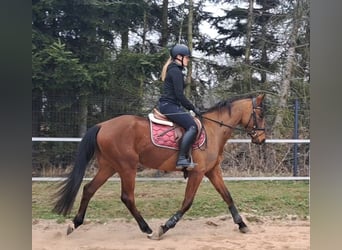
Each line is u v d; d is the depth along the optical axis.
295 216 6.85
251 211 7.24
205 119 5.75
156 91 12.02
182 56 5.54
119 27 12.26
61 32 11.94
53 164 10.49
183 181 9.38
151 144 5.40
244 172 10.55
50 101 10.90
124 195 5.45
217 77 13.91
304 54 13.76
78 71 10.56
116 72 11.70
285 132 11.89
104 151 5.34
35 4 11.05
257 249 4.94
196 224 6.37
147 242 5.27
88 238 5.47
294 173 9.98
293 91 13.45
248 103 5.93
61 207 5.23
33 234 5.57
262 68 14.05
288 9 13.97
